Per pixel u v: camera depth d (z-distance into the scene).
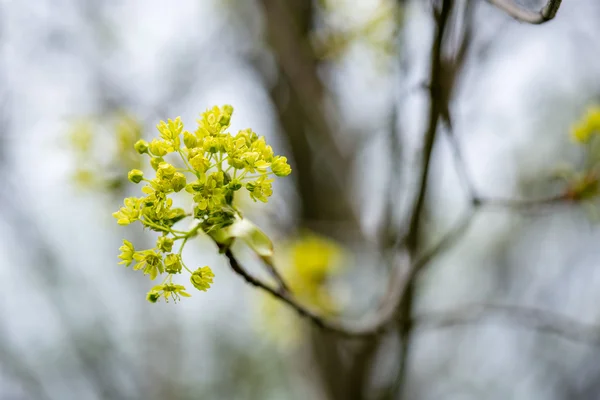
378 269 3.67
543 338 6.32
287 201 4.63
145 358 6.08
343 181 4.46
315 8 3.70
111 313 6.02
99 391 6.05
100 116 3.26
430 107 1.80
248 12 4.54
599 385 6.21
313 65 3.74
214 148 1.38
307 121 4.39
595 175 2.62
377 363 3.54
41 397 5.69
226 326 6.65
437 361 6.75
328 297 3.40
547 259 5.87
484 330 6.57
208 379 6.84
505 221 5.86
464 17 1.98
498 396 6.74
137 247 4.34
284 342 4.13
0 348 5.45
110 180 3.06
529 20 1.34
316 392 4.28
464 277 6.30
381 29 3.18
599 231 5.22
